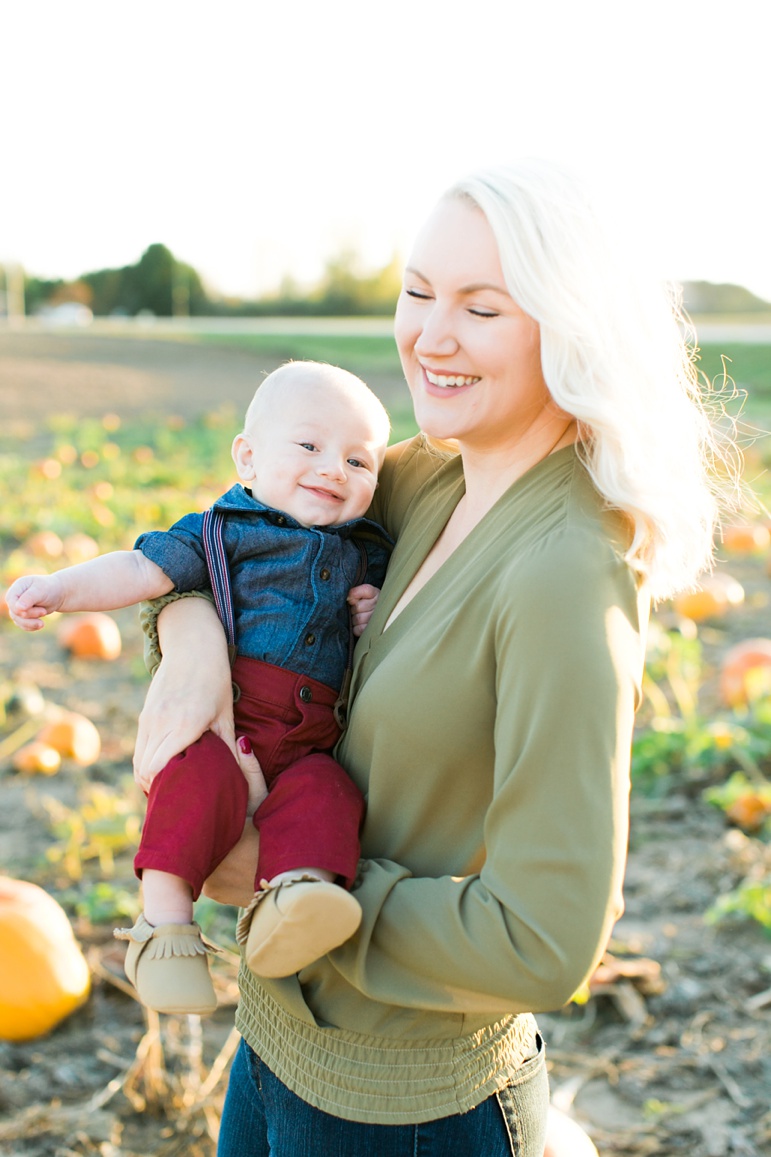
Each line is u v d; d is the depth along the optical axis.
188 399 22.41
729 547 11.45
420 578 2.13
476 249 1.87
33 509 12.45
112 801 5.44
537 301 1.81
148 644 2.29
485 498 2.08
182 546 2.21
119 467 15.05
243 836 2.02
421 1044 1.92
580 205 1.85
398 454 2.50
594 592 1.73
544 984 1.70
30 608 2.10
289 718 2.15
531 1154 2.05
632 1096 3.70
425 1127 1.91
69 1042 3.94
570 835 1.68
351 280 64.44
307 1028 1.99
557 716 1.69
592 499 1.89
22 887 4.25
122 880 5.02
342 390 2.32
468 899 1.76
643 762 6.05
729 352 27.78
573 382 1.83
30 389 22.61
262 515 2.28
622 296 1.86
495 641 1.80
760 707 6.51
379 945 1.84
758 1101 3.67
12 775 6.14
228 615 2.20
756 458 14.70
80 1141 3.44
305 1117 1.97
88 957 4.36
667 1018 4.09
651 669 7.14
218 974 4.23
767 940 4.55
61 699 7.42
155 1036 3.67
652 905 4.81
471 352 1.90
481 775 1.89
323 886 1.74
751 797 5.47
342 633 2.28
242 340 33.75
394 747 1.92
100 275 65.69
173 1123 3.55
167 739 2.03
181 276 65.62
